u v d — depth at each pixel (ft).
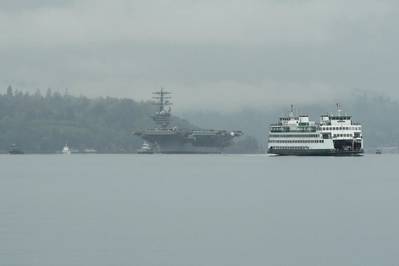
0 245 613.11
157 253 581.94
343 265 540.93
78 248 600.80
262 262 550.36
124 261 552.82
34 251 587.68
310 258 563.07
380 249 595.88
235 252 586.45
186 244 620.49
